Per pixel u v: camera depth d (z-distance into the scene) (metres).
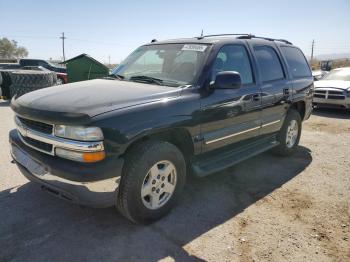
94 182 2.67
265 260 2.73
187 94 3.35
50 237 2.96
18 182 4.08
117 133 2.71
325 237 3.09
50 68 19.12
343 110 10.41
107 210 3.46
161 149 3.08
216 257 2.75
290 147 5.45
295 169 4.91
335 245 2.97
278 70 4.97
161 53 4.11
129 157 2.94
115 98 2.99
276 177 4.57
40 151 2.98
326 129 7.75
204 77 3.56
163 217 3.35
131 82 3.77
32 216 3.29
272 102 4.63
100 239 2.95
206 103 3.49
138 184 2.95
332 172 4.81
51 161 2.82
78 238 2.95
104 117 2.69
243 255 2.79
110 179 2.74
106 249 2.81
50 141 2.82
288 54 5.39
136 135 2.83
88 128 2.62
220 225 3.24
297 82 5.30
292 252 2.85
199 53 3.80
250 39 4.58
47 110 2.81
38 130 2.95
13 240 2.90
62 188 2.77
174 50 4.04
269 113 4.64
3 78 11.38
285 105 4.98
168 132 3.35
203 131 3.53
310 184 4.34
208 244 2.92
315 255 2.82
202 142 3.54
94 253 2.75
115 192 2.82
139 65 4.23
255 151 4.46
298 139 5.68
